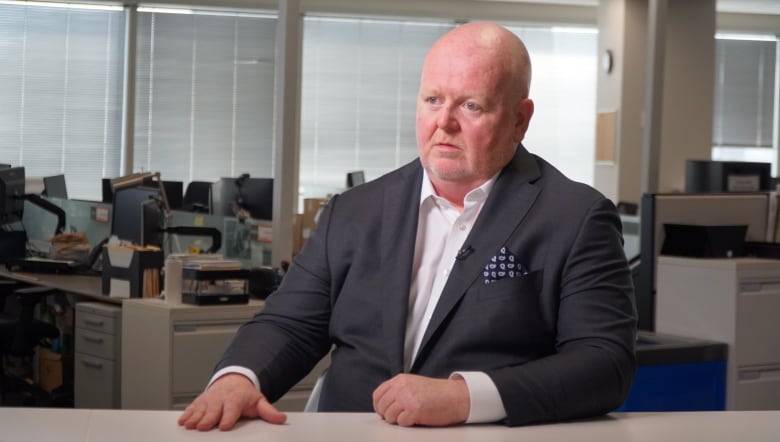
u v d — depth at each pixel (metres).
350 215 2.04
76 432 1.41
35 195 6.88
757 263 4.07
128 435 1.41
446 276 1.92
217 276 4.32
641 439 1.46
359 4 12.55
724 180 5.75
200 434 1.44
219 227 5.68
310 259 2.04
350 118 12.74
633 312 1.85
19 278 6.12
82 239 6.62
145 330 4.35
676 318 4.23
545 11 13.10
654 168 5.95
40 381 5.98
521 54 1.91
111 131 11.95
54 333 5.61
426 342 1.86
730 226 4.34
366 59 12.74
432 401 1.53
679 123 11.46
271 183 6.91
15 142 11.67
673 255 4.44
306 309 2.00
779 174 14.13
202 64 12.16
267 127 12.41
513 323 1.84
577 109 13.45
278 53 4.97
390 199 2.02
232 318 4.34
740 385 4.02
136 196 5.88
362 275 1.97
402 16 12.69
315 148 12.68
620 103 11.94
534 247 1.87
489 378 1.59
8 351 5.77
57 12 11.70
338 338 1.99
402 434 1.47
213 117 12.23
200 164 12.23
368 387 1.91
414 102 12.90
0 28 11.56
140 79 11.97
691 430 1.53
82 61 11.80
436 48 1.92
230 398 1.54
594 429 1.55
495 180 1.94
